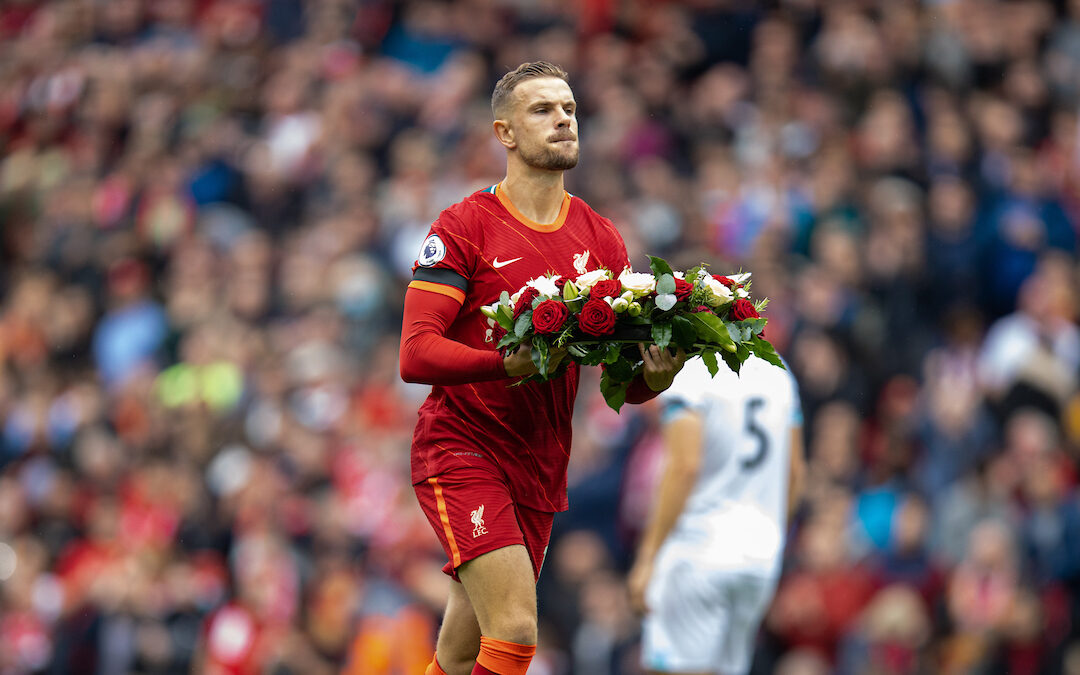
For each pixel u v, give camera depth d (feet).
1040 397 115.34
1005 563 102.83
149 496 126.21
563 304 44.29
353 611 107.04
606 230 50.67
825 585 103.40
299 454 121.90
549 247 48.80
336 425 127.13
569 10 173.58
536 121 48.37
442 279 47.19
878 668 100.37
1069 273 129.18
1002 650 101.35
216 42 189.06
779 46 160.45
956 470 111.34
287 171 165.68
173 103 179.83
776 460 71.05
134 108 184.65
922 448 114.01
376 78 170.60
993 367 118.93
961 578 103.50
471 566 47.34
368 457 120.47
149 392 139.54
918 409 116.47
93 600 117.80
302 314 144.25
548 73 48.98
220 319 144.97
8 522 135.03
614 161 147.33
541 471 49.55
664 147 153.58
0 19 213.46
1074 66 159.43
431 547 109.19
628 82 159.02
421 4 181.57
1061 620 103.40
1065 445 113.70
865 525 107.24
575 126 48.98
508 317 44.86
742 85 158.20
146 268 159.43
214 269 153.58
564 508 50.72
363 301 140.97
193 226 161.58
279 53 187.11
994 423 114.83
